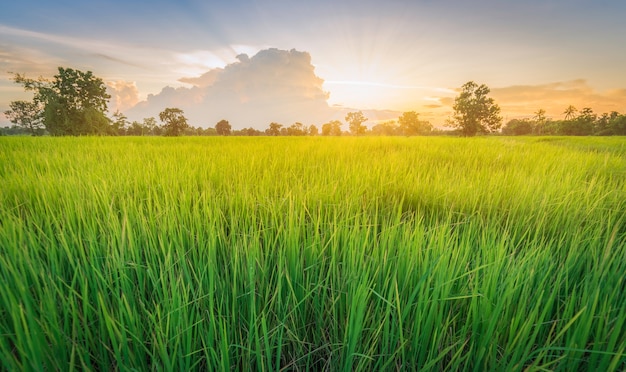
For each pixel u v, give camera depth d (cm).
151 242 161
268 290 130
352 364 107
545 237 213
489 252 154
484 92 6456
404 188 306
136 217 201
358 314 103
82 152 598
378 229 221
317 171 421
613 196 291
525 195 276
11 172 367
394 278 119
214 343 113
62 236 152
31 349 88
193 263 162
